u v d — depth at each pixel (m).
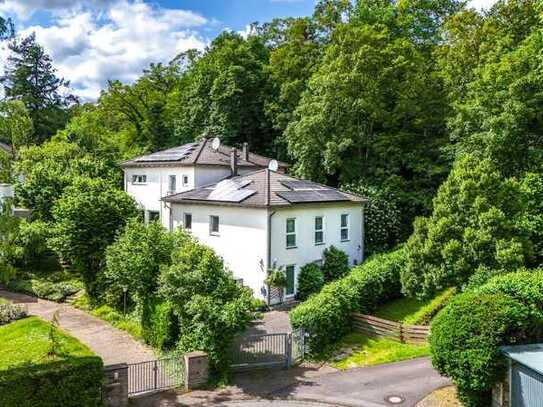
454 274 19.77
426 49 40.50
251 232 25.62
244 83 43.75
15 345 17.16
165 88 56.31
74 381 13.15
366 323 20.42
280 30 52.59
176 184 34.38
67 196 26.42
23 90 62.53
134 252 20.19
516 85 24.58
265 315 23.36
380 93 34.59
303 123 34.47
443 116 34.72
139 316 21.78
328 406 14.16
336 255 28.09
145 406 14.24
